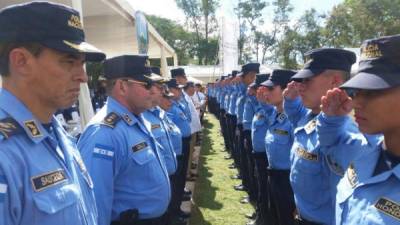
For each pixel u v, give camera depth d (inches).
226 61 609.0
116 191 99.3
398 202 54.6
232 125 396.8
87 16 256.2
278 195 157.2
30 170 51.9
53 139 57.3
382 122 56.7
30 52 54.1
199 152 409.1
